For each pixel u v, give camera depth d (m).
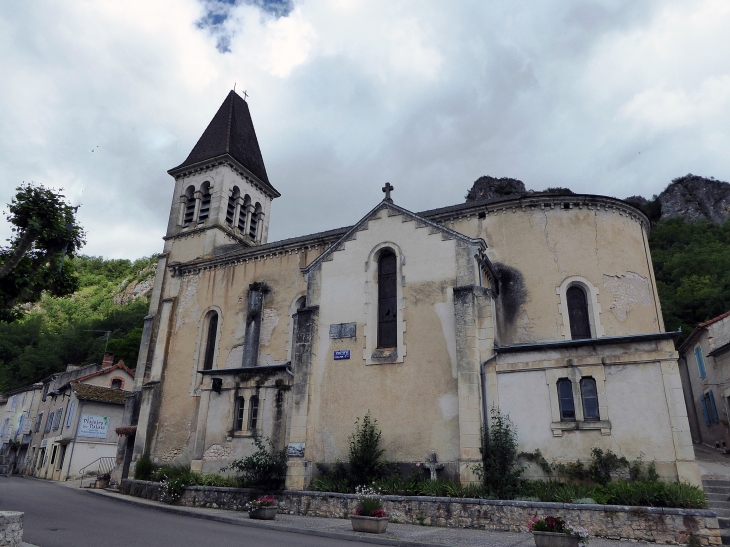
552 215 19.84
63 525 12.12
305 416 16.05
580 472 12.56
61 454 34.94
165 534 11.10
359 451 14.88
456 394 14.70
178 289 26.38
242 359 23.12
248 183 32.72
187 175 31.83
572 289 19.11
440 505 12.56
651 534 10.51
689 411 28.48
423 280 16.34
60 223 11.69
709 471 16.34
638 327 18.78
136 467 22.25
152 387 24.27
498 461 13.05
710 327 24.20
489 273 17.89
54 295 12.50
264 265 24.52
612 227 19.83
